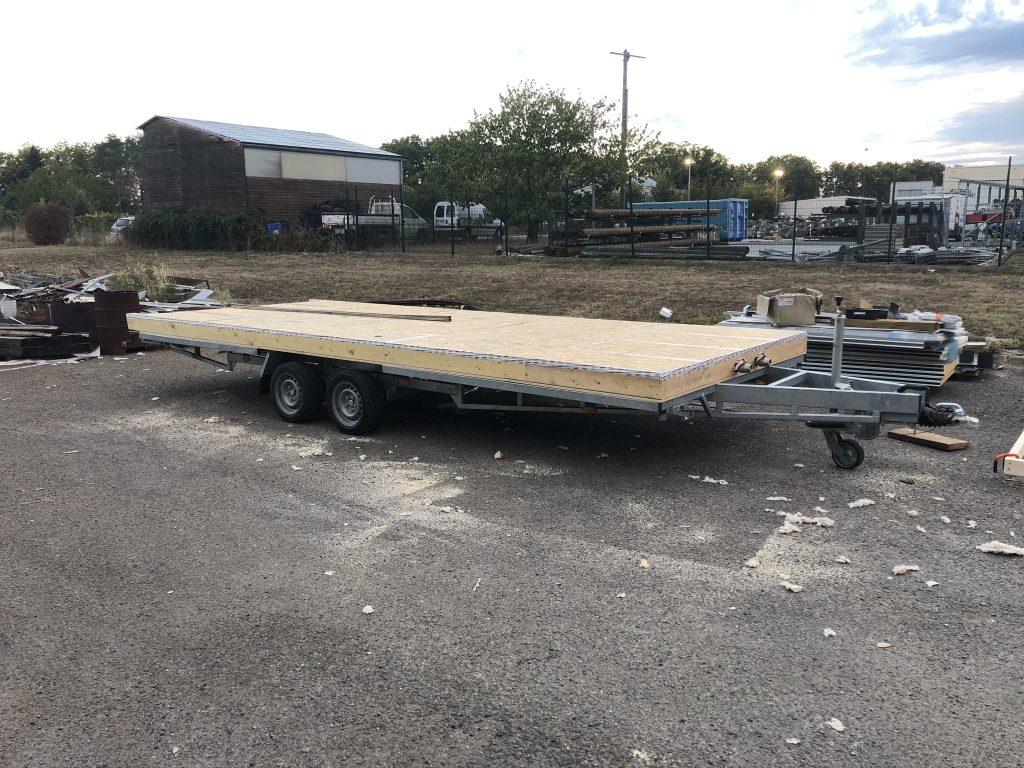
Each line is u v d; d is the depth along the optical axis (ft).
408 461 22.22
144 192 133.59
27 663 12.25
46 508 18.92
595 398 19.33
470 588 14.44
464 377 21.86
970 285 60.59
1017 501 18.38
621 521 17.49
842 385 20.95
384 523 17.65
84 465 22.33
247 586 14.70
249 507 18.81
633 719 10.64
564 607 13.69
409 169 265.75
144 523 17.89
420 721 10.68
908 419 18.95
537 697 11.15
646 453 22.57
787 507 18.19
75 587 14.78
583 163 124.16
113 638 12.94
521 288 65.31
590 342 23.68
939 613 13.32
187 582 14.90
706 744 10.12
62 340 39.91
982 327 42.06
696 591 14.19
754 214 214.48
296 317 31.45
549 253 101.14
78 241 138.51
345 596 14.24
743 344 22.93
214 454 23.30
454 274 78.74
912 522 17.22
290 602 14.05
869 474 20.45
